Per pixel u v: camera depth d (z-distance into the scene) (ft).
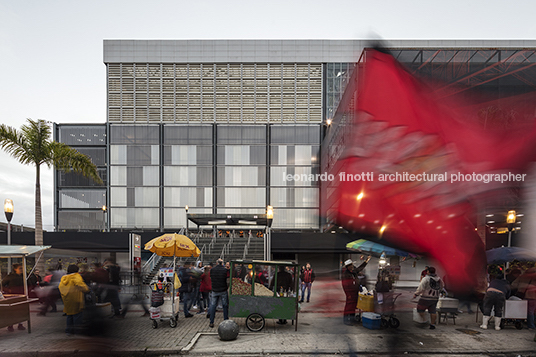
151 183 107.04
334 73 109.91
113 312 28.91
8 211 41.50
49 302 29.99
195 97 111.14
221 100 111.14
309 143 107.76
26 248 24.98
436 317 25.75
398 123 9.43
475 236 9.43
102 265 28.91
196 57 111.04
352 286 25.16
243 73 111.65
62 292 21.94
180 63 111.14
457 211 9.36
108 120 109.70
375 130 9.64
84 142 109.91
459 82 9.33
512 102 9.11
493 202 9.26
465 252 9.50
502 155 9.07
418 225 9.53
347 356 17.97
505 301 23.67
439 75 9.36
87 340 20.61
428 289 23.91
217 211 106.11
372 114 9.59
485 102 9.10
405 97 9.34
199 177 107.65
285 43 110.52
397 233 9.75
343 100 10.04
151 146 108.27
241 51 110.83
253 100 110.93
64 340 20.71
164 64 111.55
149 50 110.63
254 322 23.66
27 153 51.65
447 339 20.90
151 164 107.65
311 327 24.26
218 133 109.09
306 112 109.81
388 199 9.71
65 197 107.86
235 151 108.47
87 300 27.48
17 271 28.37
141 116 110.32
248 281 23.99
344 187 10.15
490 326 24.58
